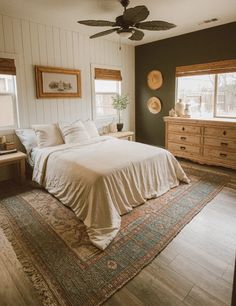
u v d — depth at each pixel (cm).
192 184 345
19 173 353
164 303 151
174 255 195
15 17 353
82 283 167
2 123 370
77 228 236
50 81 407
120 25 285
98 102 507
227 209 271
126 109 568
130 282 168
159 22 274
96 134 436
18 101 375
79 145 356
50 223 246
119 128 528
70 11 332
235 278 96
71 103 449
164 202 288
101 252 199
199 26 414
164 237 218
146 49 537
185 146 454
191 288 162
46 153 324
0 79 360
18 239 219
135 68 570
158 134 555
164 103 529
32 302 153
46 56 399
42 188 337
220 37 412
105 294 157
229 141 391
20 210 274
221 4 316
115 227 224
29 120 394
